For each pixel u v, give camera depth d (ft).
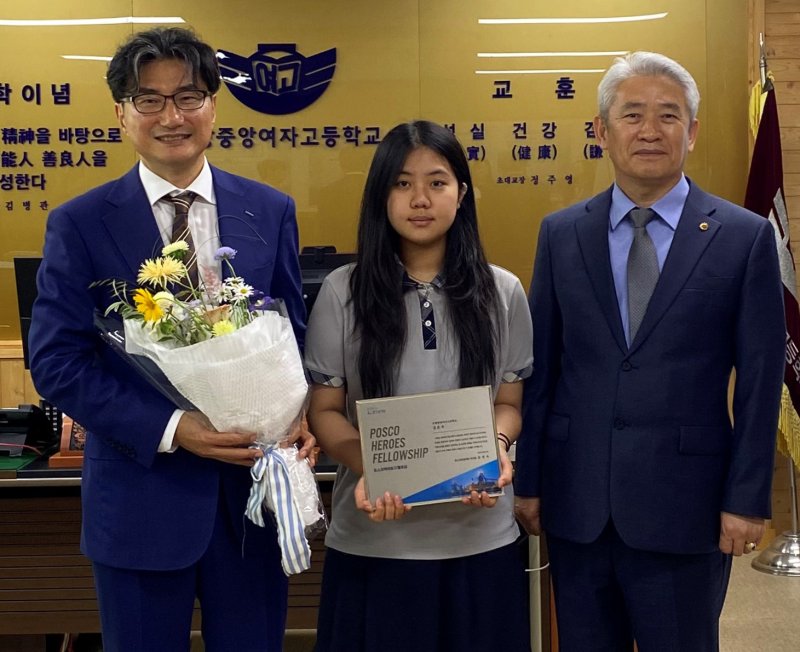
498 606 6.39
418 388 6.32
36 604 9.72
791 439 14.26
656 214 6.73
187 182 6.43
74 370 6.03
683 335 6.53
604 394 6.69
